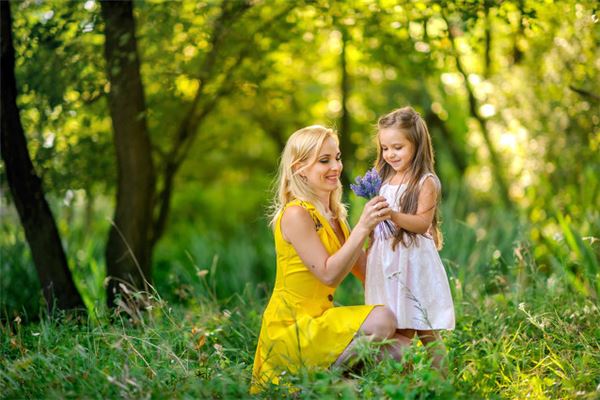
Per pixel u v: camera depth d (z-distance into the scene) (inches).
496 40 245.9
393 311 135.5
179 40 228.7
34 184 196.9
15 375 128.6
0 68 186.9
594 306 164.2
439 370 124.9
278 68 289.3
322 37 286.0
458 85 323.3
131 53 201.6
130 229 213.9
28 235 198.2
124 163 214.5
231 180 420.5
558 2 188.4
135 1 216.5
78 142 235.6
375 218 127.7
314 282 135.6
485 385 127.3
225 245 356.8
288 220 134.3
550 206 250.7
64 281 199.9
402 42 235.5
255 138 383.9
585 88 216.7
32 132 214.8
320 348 129.5
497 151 307.0
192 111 253.0
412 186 135.7
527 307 169.5
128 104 210.1
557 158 243.4
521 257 189.2
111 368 134.0
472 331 156.3
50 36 200.1
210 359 145.2
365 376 126.1
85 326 173.8
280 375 124.3
